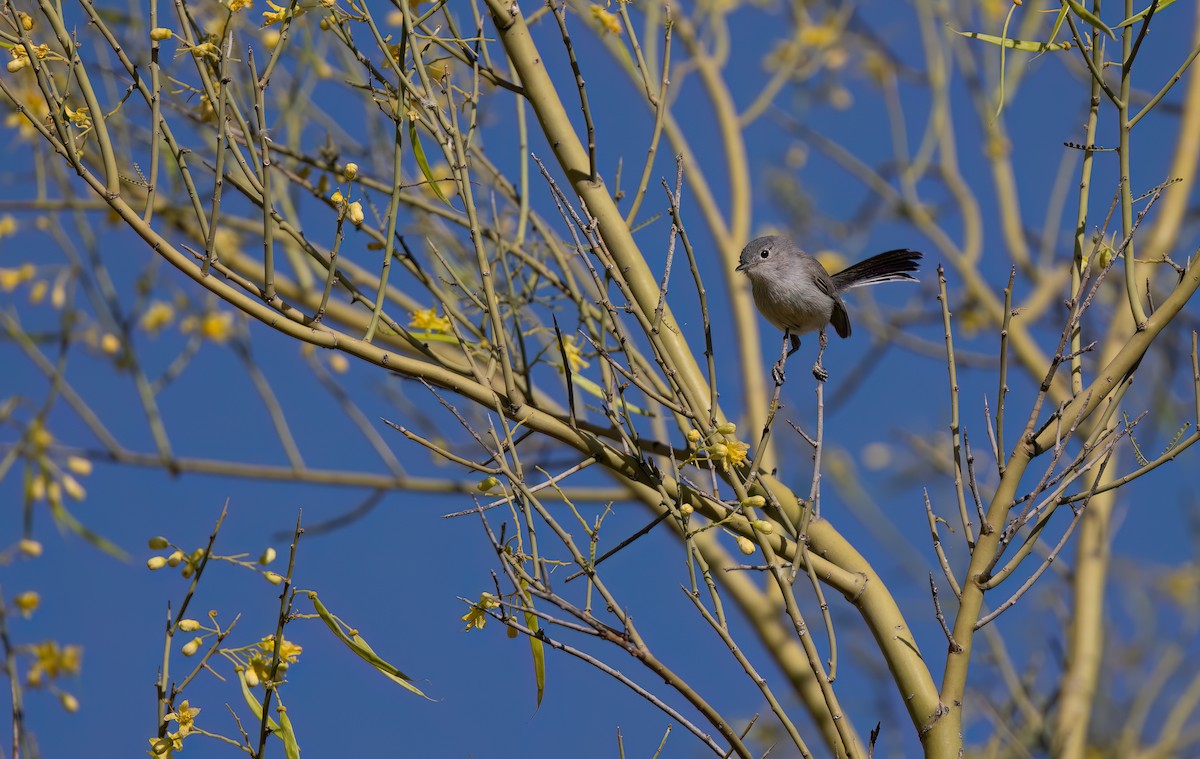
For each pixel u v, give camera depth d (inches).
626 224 356.2
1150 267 650.2
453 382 312.7
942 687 286.7
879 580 320.8
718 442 291.3
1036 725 579.5
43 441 495.2
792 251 499.2
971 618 281.0
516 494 277.7
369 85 333.7
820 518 330.0
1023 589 280.4
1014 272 285.4
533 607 272.1
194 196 287.4
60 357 516.1
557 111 366.0
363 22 308.5
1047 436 287.1
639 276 351.6
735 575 594.6
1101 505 642.8
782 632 581.6
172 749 267.7
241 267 556.4
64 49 291.3
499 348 315.9
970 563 283.6
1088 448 276.5
